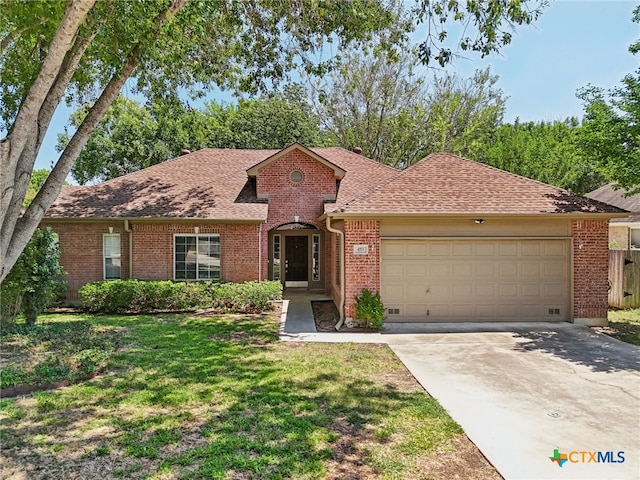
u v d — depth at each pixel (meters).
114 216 14.55
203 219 14.70
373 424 5.19
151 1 7.61
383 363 7.85
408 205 11.05
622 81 10.59
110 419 5.29
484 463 4.32
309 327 11.12
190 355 8.29
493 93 33.38
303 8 9.41
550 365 7.73
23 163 6.14
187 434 4.87
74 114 19.92
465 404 5.88
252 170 16.52
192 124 29.62
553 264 11.51
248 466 4.16
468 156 32.56
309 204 16.67
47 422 5.19
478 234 11.38
